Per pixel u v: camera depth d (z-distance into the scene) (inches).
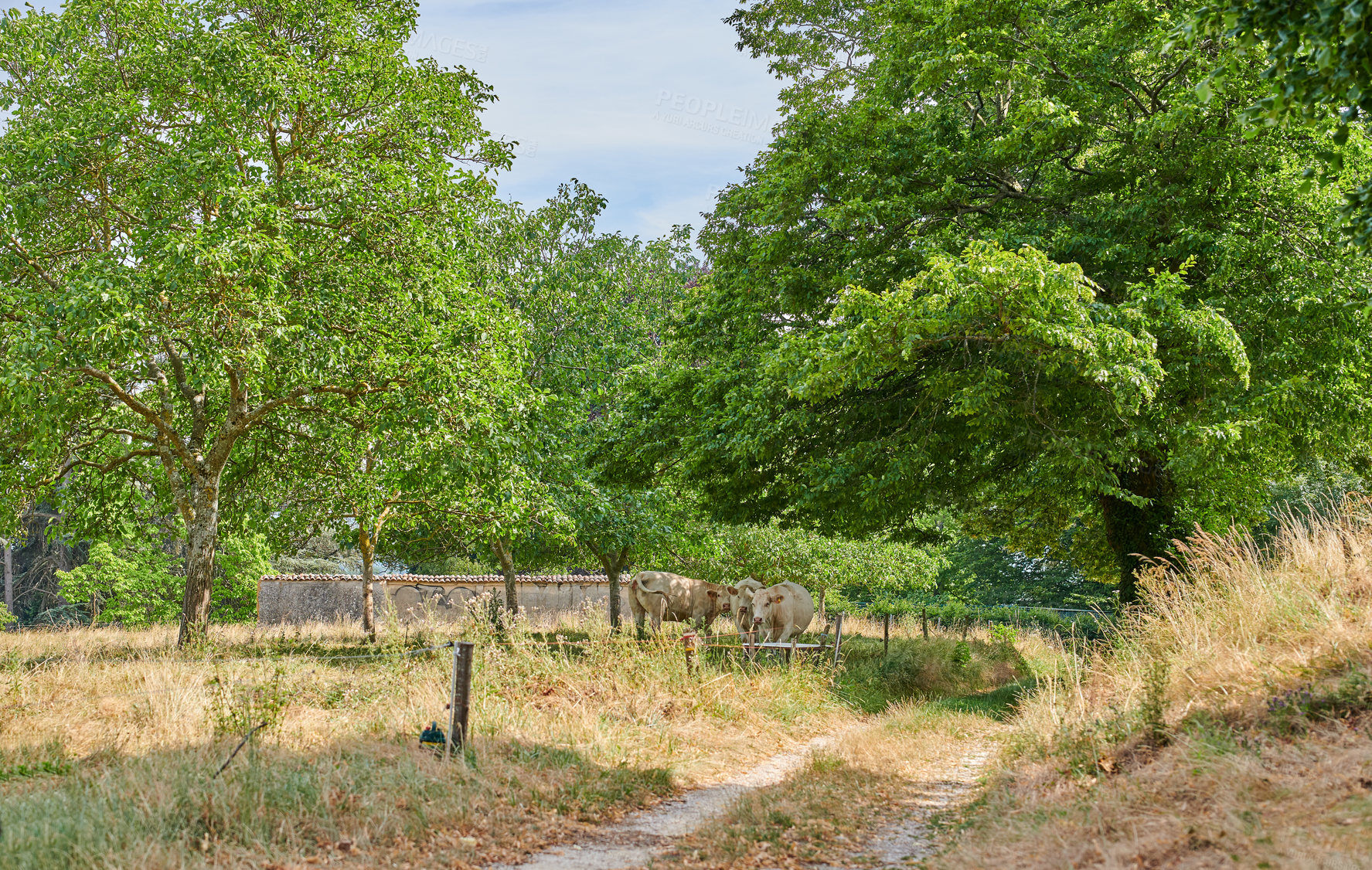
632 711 408.5
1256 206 577.3
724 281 791.1
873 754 361.1
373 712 372.5
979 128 678.5
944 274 470.6
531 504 703.7
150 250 537.3
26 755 291.1
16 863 183.8
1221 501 665.6
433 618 582.2
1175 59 607.2
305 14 623.8
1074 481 611.5
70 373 527.8
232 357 545.6
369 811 238.1
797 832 243.3
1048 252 578.2
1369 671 242.1
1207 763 218.8
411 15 678.5
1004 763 312.0
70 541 761.0
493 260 842.2
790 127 714.2
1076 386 537.3
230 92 570.9
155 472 764.6
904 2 684.1
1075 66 605.3
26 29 591.8
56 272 621.9
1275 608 312.8
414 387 583.8
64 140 553.3
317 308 575.5
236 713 327.0
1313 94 209.2
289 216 584.7
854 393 635.5
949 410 579.8
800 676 535.8
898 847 236.7
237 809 225.5
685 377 777.6
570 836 244.4
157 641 820.6
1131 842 184.2
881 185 645.3
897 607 1330.0
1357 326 542.6
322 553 1868.8
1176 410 551.2
